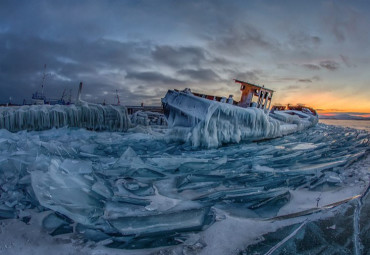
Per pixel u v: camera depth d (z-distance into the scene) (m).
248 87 13.10
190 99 9.69
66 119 11.55
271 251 2.10
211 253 2.13
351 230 2.39
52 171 3.95
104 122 12.40
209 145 8.34
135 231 2.57
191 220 2.80
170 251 2.18
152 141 9.41
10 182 3.77
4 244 2.24
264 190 4.05
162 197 3.74
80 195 3.38
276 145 9.67
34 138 8.17
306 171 5.23
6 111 10.39
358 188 3.87
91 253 2.16
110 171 5.00
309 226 2.48
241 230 2.54
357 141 10.94
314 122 22.02
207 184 4.41
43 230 2.54
